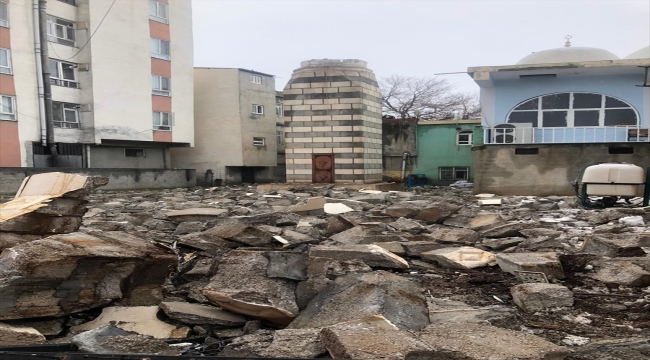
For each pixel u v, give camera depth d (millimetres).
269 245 7340
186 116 33688
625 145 18156
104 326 3498
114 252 4133
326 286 4496
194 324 3994
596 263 5699
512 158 19500
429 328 3566
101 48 28141
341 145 23953
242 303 4039
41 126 25875
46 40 25781
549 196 18828
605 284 5180
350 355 2793
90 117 28016
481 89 22359
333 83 23922
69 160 27453
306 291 4508
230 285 4371
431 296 4957
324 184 23938
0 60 24234
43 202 5469
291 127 24500
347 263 4945
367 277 4504
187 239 6902
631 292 4898
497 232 8281
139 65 30250
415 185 32281
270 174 39906
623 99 20578
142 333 3816
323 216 11695
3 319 3566
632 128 20203
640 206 12344
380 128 26109
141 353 3170
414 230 8828
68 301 3881
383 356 2789
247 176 38812
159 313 4160
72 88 27750
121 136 29312
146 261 4406
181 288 5250
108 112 28625
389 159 33062
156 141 31734
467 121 31953
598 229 8094
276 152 40375
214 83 36375
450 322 3832
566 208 13109
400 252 6871
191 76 33969
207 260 6293
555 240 7191
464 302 4730
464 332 3395
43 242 3936
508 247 7441
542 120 21656
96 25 27828
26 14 25219
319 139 24188
